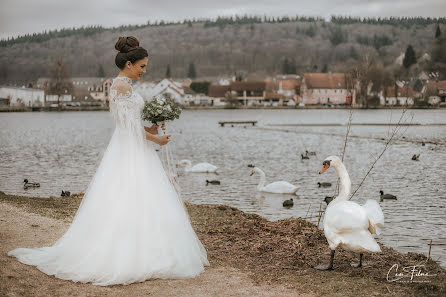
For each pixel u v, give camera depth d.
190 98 166.12
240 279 6.47
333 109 137.38
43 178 23.03
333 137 46.94
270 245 8.40
